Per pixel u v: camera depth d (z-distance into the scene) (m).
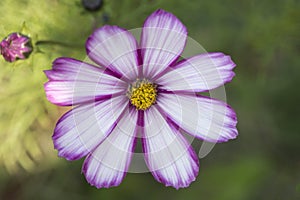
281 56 0.43
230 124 0.31
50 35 0.39
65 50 0.39
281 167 0.43
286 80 0.43
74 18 0.39
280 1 0.42
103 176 0.31
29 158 0.41
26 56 0.36
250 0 0.42
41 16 0.39
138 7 0.40
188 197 0.41
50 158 0.42
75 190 0.43
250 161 0.42
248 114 0.43
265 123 0.43
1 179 0.42
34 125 0.41
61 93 0.31
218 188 0.40
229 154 0.42
